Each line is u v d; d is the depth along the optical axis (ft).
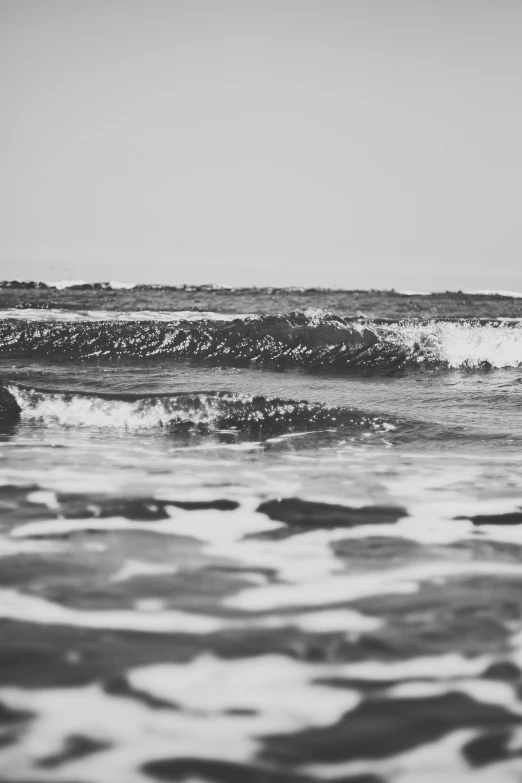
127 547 10.66
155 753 6.21
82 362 29.50
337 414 19.97
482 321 33.40
